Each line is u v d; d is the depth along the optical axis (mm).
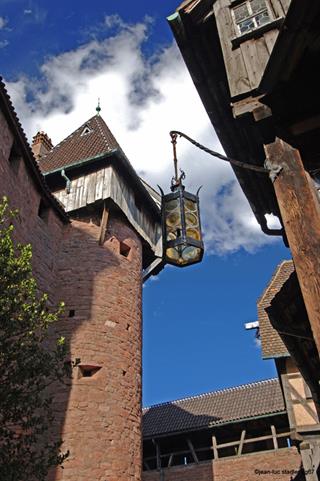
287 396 14305
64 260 13766
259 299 18234
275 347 15117
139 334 13984
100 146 16672
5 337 5688
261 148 7023
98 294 13328
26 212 12117
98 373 11984
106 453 10945
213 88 7887
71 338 12234
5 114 10836
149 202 17078
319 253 4426
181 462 20609
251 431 19781
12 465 5434
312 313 4230
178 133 6445
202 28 7891
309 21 4594
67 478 10125
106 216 14625
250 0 7555
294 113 5316
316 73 5227
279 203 4938
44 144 21516
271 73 5129
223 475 18531
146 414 23359
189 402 23062
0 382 5562
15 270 5957
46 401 6262
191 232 12094
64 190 15719
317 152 5172
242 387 22547
